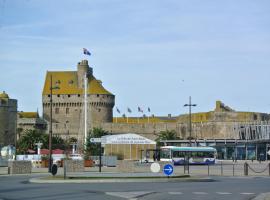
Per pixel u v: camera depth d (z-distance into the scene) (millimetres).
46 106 182625
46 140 142500
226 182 42219
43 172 57375
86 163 76625
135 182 40875
